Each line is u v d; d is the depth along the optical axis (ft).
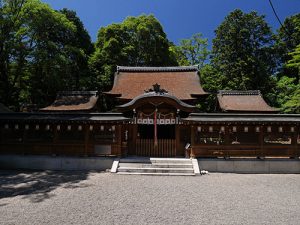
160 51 107.34
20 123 51.39
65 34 90.07
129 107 54.65
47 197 30.71
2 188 34.99
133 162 49.21
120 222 22.98
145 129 63.10
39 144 51.57
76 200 29.55
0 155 51.13
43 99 91.71
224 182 40.24
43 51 73.87
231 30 127.85
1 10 68.80
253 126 50.83
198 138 51.21
